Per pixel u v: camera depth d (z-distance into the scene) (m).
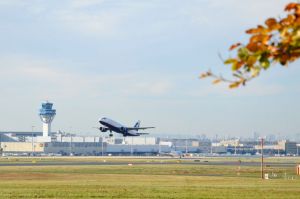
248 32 25.52
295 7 25.03
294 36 24.81
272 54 25.30
